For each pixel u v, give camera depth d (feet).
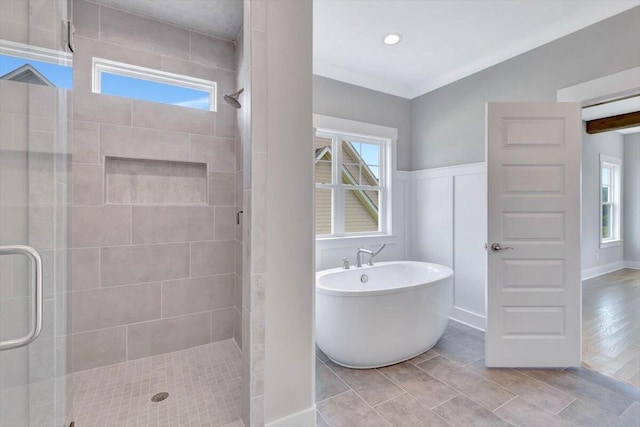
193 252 8.09
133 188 7.48
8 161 3.26
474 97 10.03
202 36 8.19
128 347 7.33
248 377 4.80
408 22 7.79
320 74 10.01
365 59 9.70
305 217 5.15
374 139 11.44
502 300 7.38
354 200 11.27
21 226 3.38
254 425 4.69
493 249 7.36
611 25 7.05
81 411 5.52
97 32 6.98
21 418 3.35
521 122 7.36
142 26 7.48
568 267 7.31
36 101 3.58
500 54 9.23
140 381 6.51
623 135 18.79
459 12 7.38
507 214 7.39
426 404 6.00
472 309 9.97
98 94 6.98
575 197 7.30
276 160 4.90
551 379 6.84
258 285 4.74
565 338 7.30
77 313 6.83
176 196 7.99
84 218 6.88
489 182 7.38
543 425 5.38
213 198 8.33
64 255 4.14
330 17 7.57
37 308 3.11
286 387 4.96
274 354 4.87
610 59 7.06
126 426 5.15
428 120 11.50
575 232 7.30
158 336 7.67
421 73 10.68
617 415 5.61
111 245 7.16
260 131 4.78
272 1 4.88
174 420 5.30
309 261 5.19
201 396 6.01
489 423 5.44
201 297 8.20
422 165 11.75
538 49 8.43
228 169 8.52
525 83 8.71
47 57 3.72
